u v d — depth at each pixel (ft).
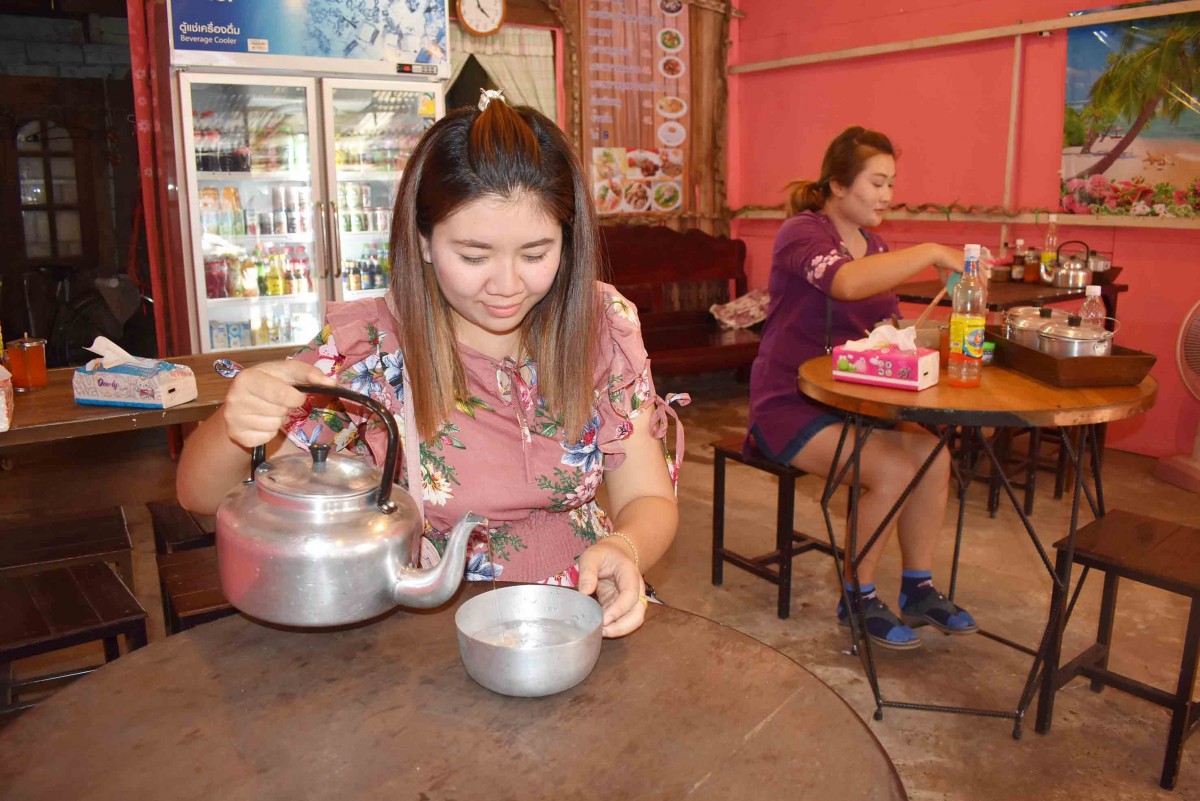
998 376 7.66
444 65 15.47
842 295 8.43
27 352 8.28
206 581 6.19
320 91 14.67
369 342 4.21
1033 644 8.80
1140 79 14.34
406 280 3.97
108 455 15.67
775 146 20.85
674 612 3.79
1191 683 6.55
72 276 17.11
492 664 3.06
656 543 4.13
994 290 13.12
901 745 7.20
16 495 13.65
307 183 15.61
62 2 16.75
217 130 14.70
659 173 20.56
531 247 3.56
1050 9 15.48
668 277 20.12
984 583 10.19
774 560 9.92
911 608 8.93
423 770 2.74
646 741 2.89
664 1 19.89
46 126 16.89
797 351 9.05
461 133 3.57
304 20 14.16
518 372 4.25
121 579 6.62
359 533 3.16
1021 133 16.24
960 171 17.30
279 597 3.14
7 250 16.87
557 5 18.26
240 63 13.87
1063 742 7.24
